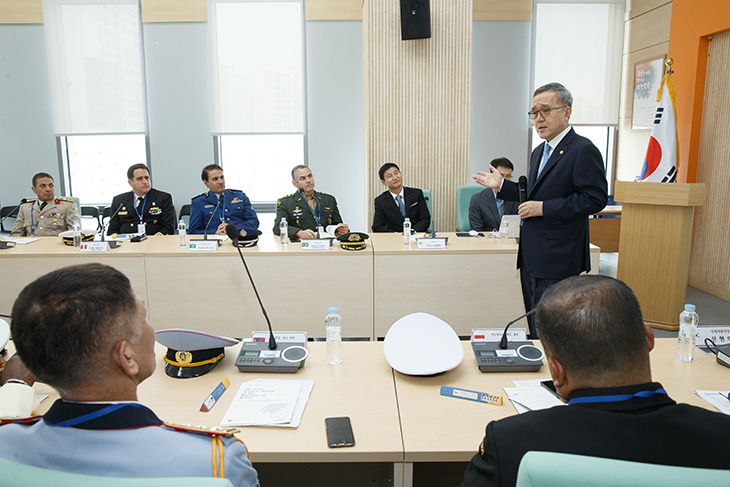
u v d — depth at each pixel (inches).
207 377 59.2
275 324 124.1
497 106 229.5
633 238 141.0
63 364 29.8
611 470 25.9
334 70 223.3
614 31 227.1
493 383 57.6
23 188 227.0
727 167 170.2
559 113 88.2
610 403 31.2
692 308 66.1
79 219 179.0
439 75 179.3
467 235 142.4
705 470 26.0
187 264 121.9
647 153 153.6
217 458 31.0
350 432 46.8
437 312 125.1
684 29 183.2
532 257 93.6
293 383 57.1
